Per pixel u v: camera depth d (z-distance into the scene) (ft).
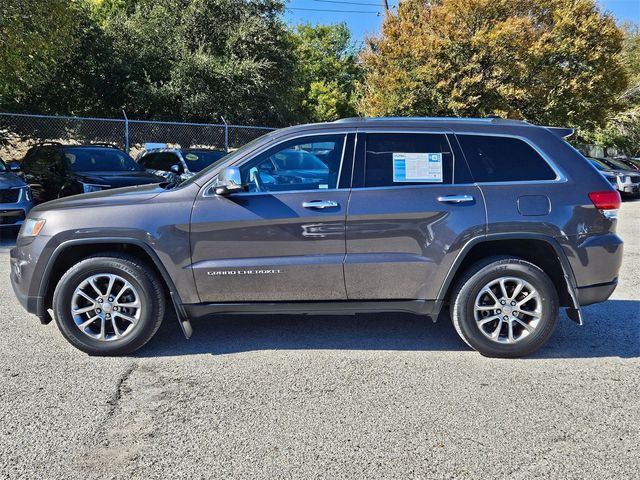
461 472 8.87
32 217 13.99
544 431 10.19
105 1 82.58
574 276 13.46
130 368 13.09
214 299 13.60
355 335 15.57
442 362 13.56
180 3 68.64
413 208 13.23
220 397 11.57
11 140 50.11
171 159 40.55
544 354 14.12
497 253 14.02
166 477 8.71
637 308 18.39
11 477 8.68
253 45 67.92
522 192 13.38
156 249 13.24
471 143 13.78
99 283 13.71
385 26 64.03
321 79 135.23
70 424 10.39
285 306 13.62
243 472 8.86
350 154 13.64
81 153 36.35
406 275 13.43
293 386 12.12
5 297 19.26
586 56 60.64
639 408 11.12
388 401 11.39
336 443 9.74
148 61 65.51
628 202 57.52
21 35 47.03
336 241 13.30
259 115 70.69
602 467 9.02
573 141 76.59
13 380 12.35
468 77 57.00
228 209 13.28
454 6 57.57
